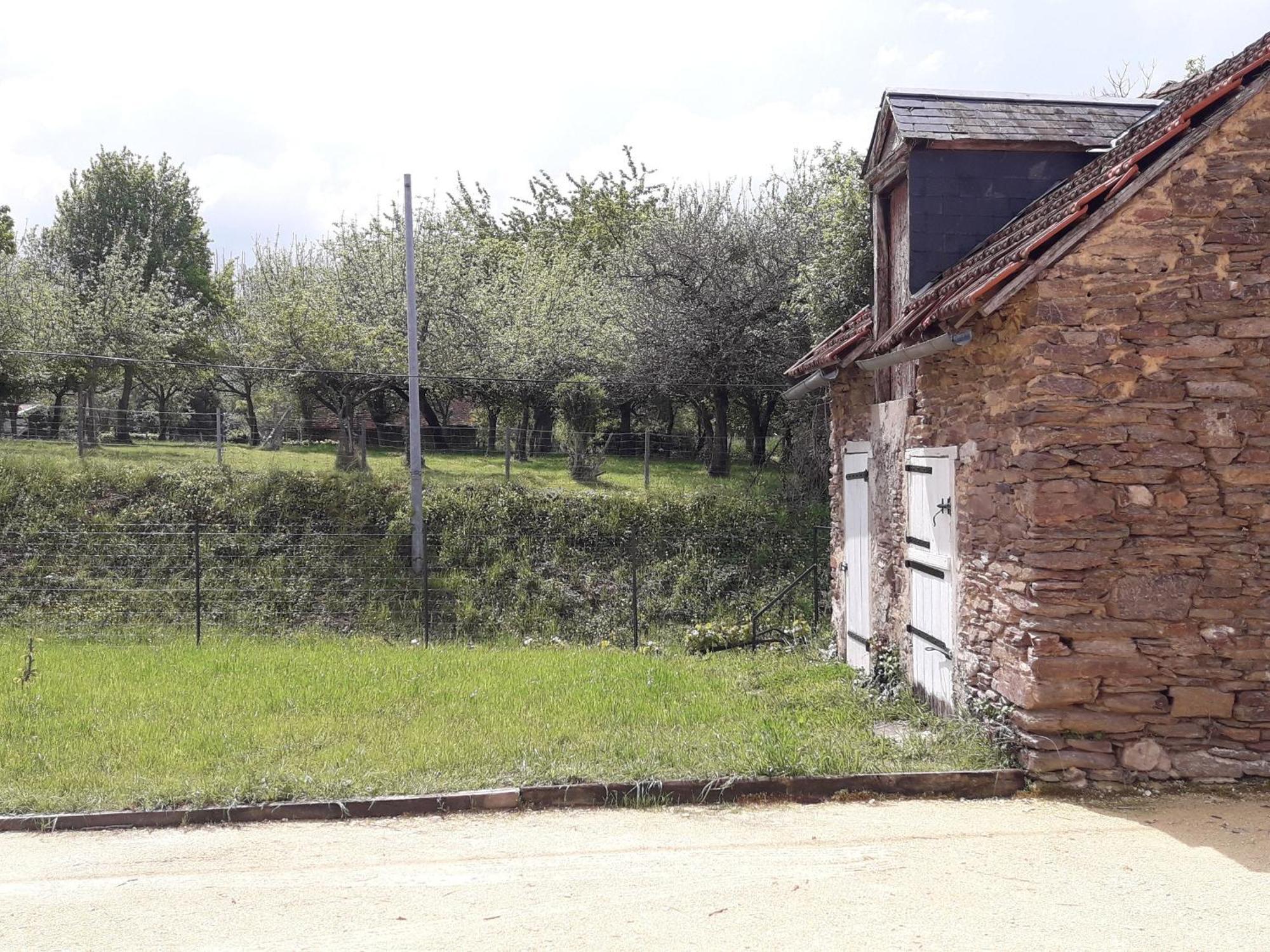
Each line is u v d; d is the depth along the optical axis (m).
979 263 8.88
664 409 35.25
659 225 28.27
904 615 10.67
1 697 10.45
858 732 8.97
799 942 4.93
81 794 7.34
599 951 4.84
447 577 19.47
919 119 10.22
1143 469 7.78
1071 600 7.74
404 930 5.12
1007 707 8.13
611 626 18.66
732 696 10.62
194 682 11.40
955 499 9.17
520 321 28.73
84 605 17.80
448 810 7.23
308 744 8.62
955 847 6.39
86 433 24.95
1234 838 6.57
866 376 12.32
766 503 22.45
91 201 43.47
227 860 6.26
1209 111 7.86
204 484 20.88
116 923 5.26
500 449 28.61
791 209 28.08
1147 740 7.77
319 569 19.28
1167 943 4.92
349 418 25.16
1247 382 7.79
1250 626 7.77
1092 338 7.76
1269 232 7.77
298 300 26.03
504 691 10.79
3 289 27.94
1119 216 7.77
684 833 6.71
